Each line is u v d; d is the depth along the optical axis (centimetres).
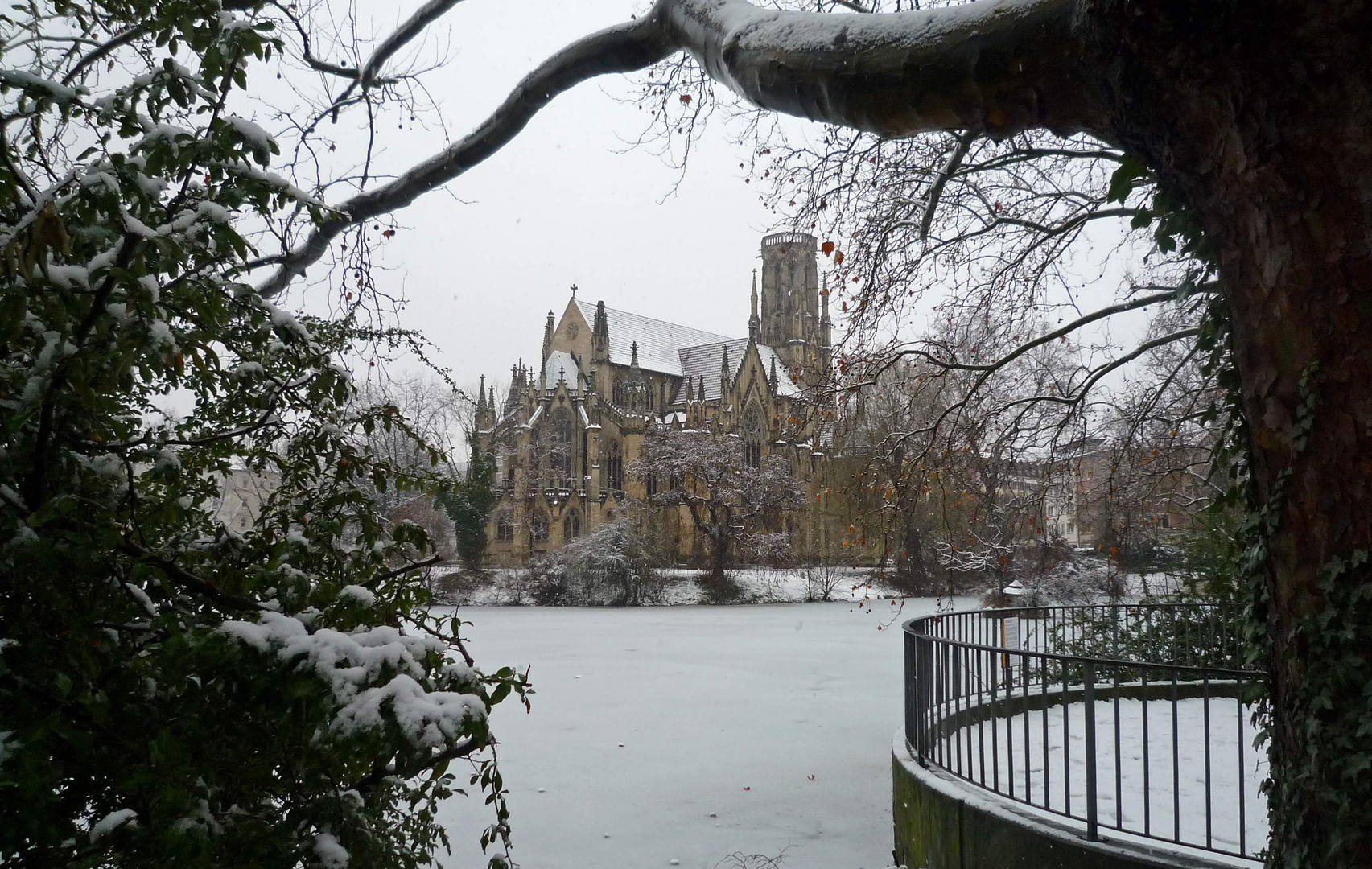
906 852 784
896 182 1110
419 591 415
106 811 322
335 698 270
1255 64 334
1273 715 376
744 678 2339
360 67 803
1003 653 659
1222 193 363
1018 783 820
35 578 291
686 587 6184
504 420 7750
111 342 292
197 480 463
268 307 390
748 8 496
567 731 1603
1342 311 333
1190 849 600
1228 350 470
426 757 325
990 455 1332
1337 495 336
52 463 318
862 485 1302
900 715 1767
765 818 1049
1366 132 327
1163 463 1438
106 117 307
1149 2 337
